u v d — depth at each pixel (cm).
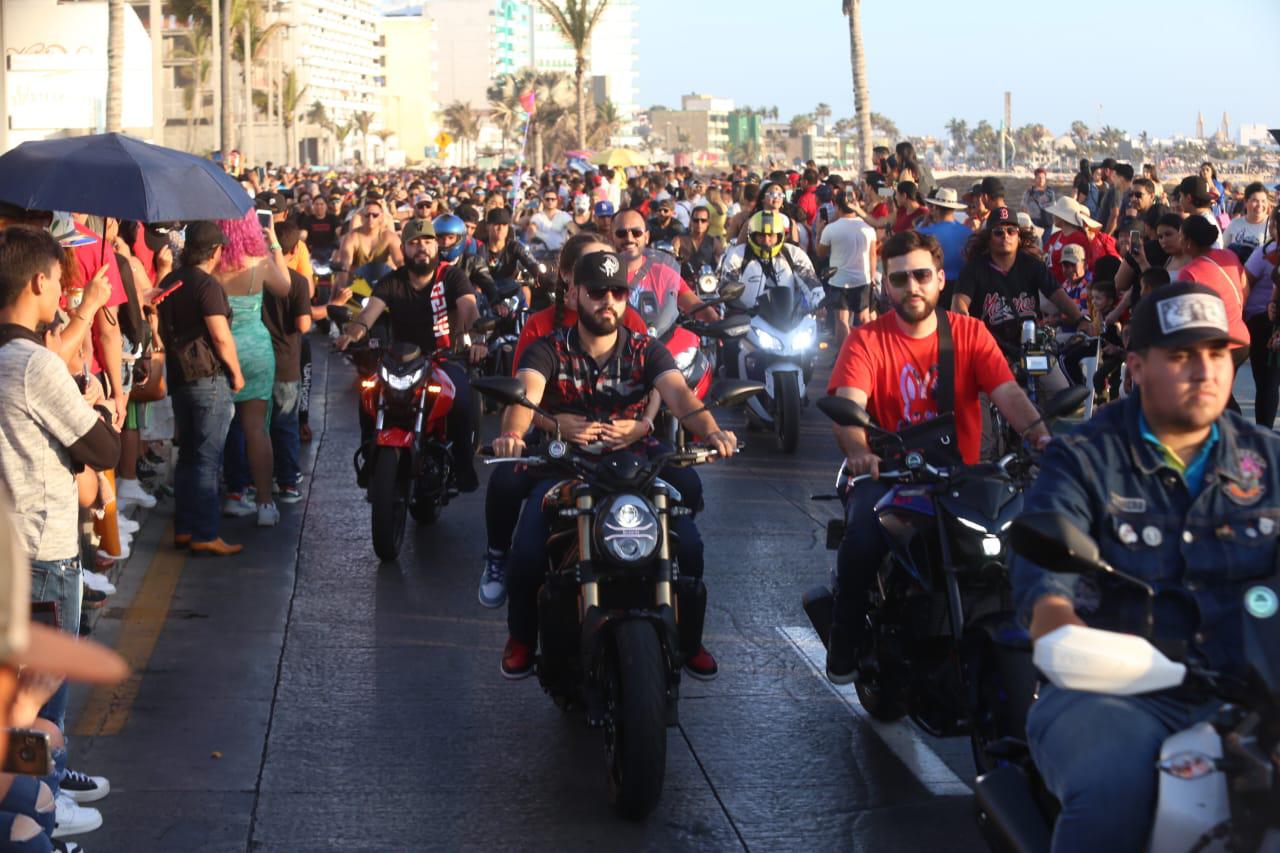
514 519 641
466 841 506
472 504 1048
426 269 927
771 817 527
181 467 884
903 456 523
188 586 820
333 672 681
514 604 580
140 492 960
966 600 493
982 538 480
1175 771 312
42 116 2109
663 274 1014
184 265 863
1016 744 412
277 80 12788
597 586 527
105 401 676
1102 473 359
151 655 697
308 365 1273
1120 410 367
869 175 2275
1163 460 356
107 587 752
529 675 604
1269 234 1194
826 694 657
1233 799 300
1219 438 358
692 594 560
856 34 3603
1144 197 1758
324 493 1074
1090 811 323
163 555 885
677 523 576
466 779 560
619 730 523
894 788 553
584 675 518
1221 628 352
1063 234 1430
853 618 556
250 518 992
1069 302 993
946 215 1388
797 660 705
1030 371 948
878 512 525
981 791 385
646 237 1020
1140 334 354
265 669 683
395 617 770
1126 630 354
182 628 741
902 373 566
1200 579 353
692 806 536
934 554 504
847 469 549
